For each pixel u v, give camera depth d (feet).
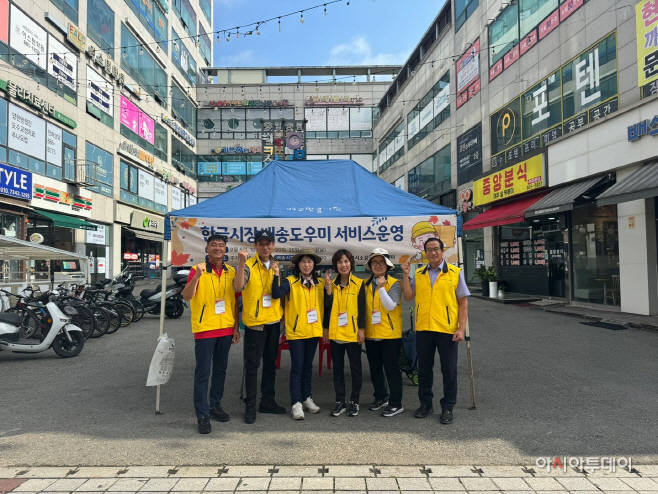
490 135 55.26
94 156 64.18
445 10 71.46
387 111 106.63
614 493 9.07
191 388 17.04
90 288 32.50
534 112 45.80
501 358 21.61
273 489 9.24
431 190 76.69
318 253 15.57
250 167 122.21
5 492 9.12
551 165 41.93
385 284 14.06
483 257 59.72
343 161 17.95
